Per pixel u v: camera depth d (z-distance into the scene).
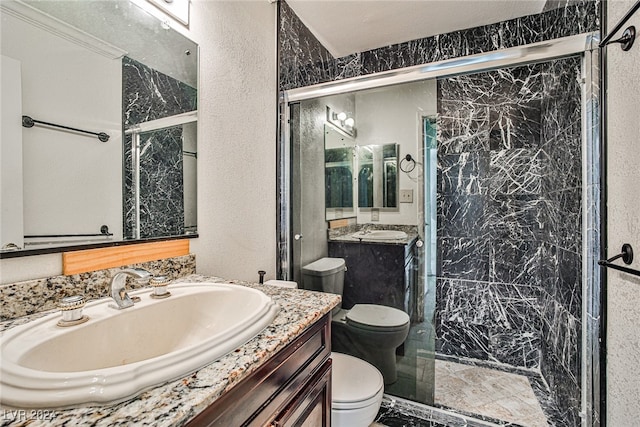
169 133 1.13
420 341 1.75
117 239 0.94
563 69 1.54
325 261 1.95
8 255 0.71
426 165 1.82
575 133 1.38
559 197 1.62
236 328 0.65
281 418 0.69
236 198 1.47
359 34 2.03
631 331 0.91
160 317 0.83
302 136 1.92
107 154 0.92
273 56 1.76
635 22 0.87
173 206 1.14
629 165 0.91
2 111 0.71
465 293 2.18
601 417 1.09
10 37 0.72
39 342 0.58
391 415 1.57
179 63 1.17
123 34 0.97
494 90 2.09
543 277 1.91
